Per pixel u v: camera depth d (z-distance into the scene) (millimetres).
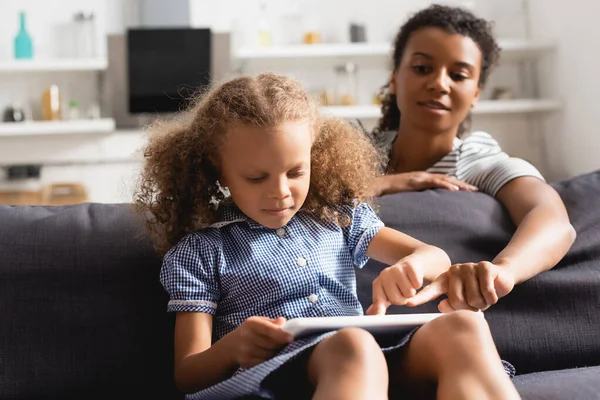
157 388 1175
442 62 1689
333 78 4723
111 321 1177
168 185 1195
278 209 1079
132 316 1184
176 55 4434
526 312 1268
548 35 4586
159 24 4594
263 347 925
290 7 4746
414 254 1122
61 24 4531
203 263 1136
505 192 1473
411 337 939
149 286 1205
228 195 1216
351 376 795
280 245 1161
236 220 1175
